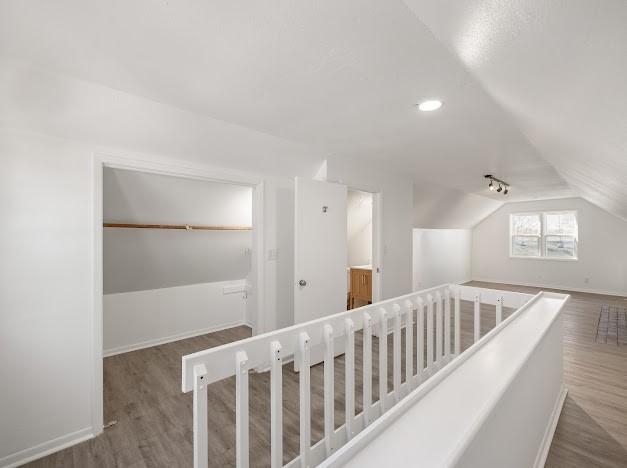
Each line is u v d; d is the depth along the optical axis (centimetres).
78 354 195
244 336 401
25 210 177
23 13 114
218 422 216
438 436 80
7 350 174
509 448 110
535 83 104
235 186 338
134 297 356
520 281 757
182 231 344
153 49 137
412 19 115
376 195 382
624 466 172
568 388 261
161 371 299
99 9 111
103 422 212
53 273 186
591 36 57
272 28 121
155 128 210
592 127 114
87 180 197
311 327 149
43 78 158
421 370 225
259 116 215
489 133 244
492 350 136
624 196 269
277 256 314
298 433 201
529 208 737
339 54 139
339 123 228
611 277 636
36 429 182
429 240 670
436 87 169
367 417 177
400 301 207
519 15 65
